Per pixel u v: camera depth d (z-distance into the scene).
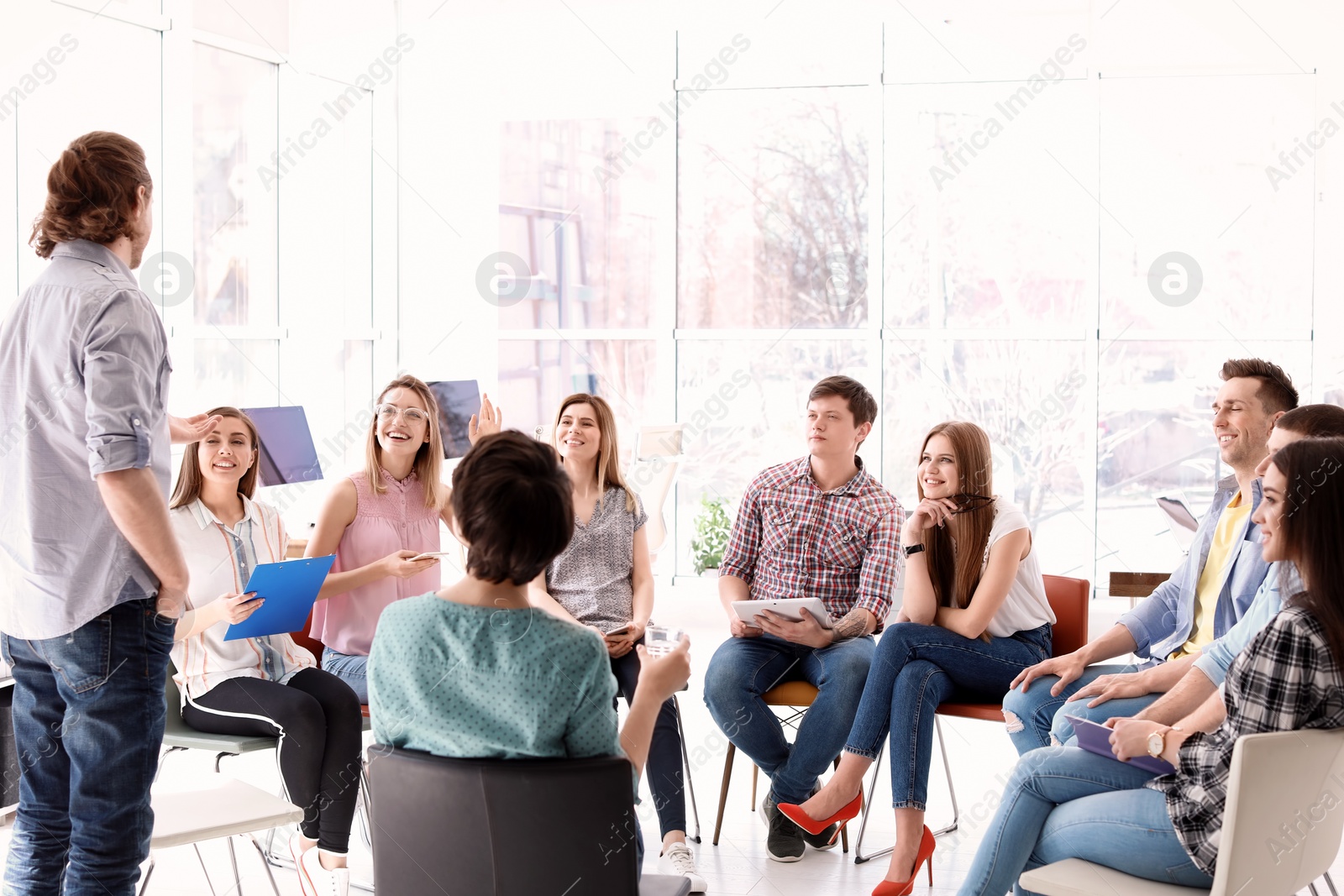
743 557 3.52
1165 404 6.24
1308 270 5.95
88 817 2.08
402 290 6.64
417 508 3.31
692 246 6.77
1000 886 2.28
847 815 2.96
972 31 6.20
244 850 3.29
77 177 2.05
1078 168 6.23
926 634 2.99
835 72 6.49
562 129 6.70
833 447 3.38
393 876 1.74
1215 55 5.92
